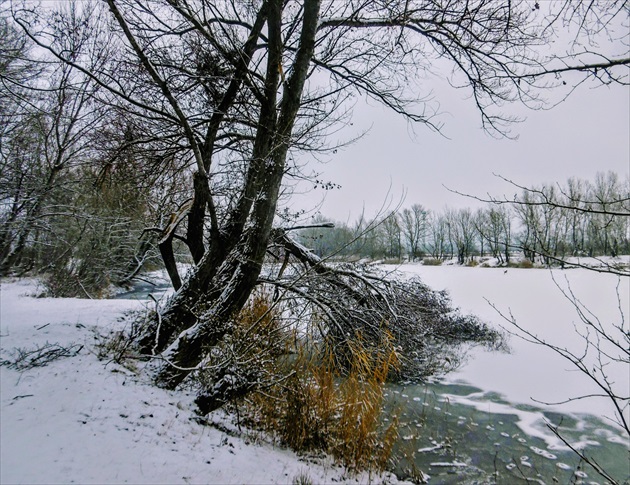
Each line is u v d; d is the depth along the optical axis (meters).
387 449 4.79
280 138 4.93
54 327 5.55
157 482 2.56
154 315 5.35
